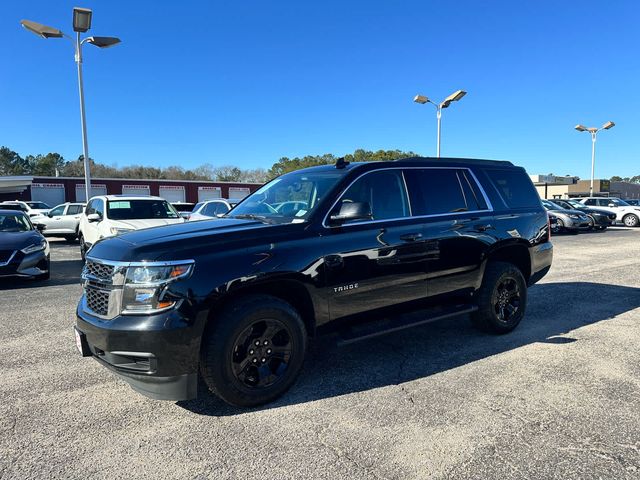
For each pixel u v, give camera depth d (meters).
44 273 8.71
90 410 3.41
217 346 3.19
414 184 4.48
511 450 2.80
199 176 85.38
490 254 4.88
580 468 2.61
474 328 5.32
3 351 4.72
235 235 3.45
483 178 5.10
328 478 2.55
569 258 11.41
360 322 4.00
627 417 3.20
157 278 3.07
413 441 2.92
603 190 63.88
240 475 2.60
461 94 21.77
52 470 2.66
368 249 3.92
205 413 3.35
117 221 10.49
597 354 4.46
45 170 88.94
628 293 7.19
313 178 4.39
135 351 3.04
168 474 2.62
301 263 3.54
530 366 4.16
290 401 3.52
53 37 16.50
